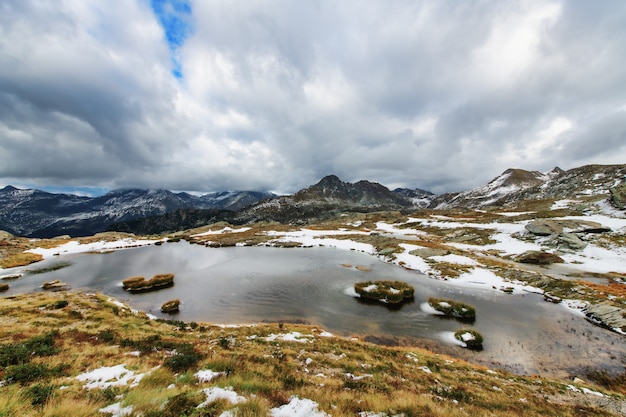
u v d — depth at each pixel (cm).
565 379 1856
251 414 735
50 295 2983
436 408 945
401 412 873
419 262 5247
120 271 5356
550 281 3750
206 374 1127
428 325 2719
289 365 1439
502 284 3950
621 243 5231
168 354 1466
